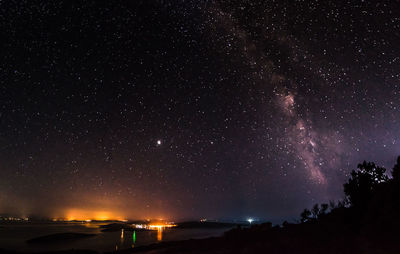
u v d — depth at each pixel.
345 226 8.41
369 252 5.48
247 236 9.70
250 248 7.09
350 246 6.11
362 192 10.88
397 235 6.38
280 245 6.98
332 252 5.82
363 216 9.03
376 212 8.59
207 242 9.85
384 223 7.35
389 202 8.59
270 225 11.45
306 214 12.46
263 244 7.40
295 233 8.60
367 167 11.88
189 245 9.95
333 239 6.97
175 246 10.65
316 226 9.09
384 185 10.11
